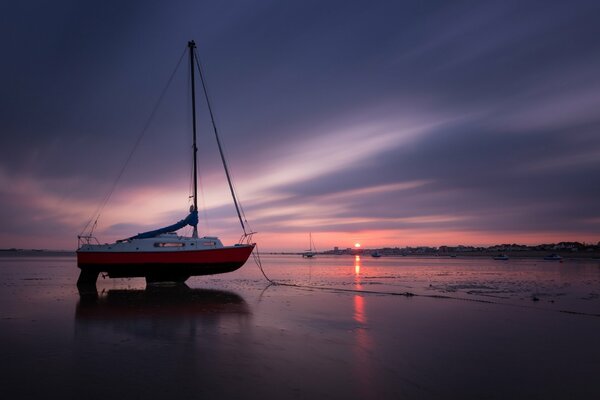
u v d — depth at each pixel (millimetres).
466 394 6293
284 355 8250
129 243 21562
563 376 7227
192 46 25219
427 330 11047
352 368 7449
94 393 6066
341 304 16125
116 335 10078
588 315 13727
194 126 24750
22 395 5980
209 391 6172
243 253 22781
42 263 68750
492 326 11688
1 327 10961
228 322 11938
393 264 76062
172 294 19328
